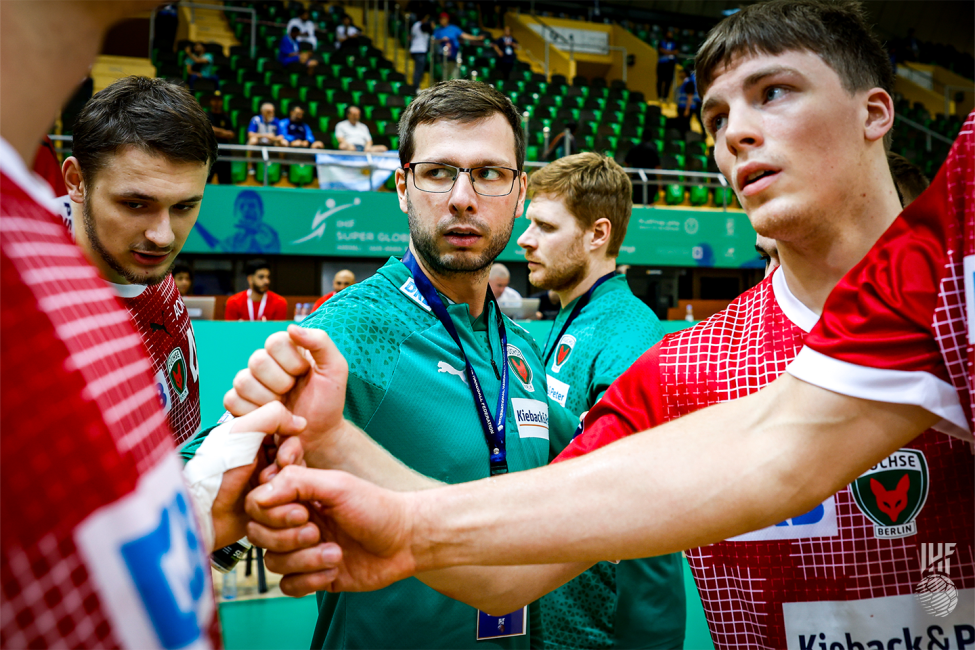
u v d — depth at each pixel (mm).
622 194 1882
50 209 368
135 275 1167
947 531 779
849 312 631
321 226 7934
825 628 818
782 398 651
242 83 10492
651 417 950
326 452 774
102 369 355
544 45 16406
